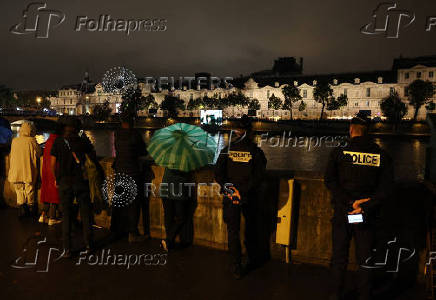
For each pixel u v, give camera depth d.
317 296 3.70
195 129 4.72
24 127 6.32
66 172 4.64
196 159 4.48
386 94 93.88
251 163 3.93
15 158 6.25
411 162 33.16
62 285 4.00
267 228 4.58
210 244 5.05
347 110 97.12
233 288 3.88
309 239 4.39
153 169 5.49
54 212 6.01
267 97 106.00
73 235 5.59
